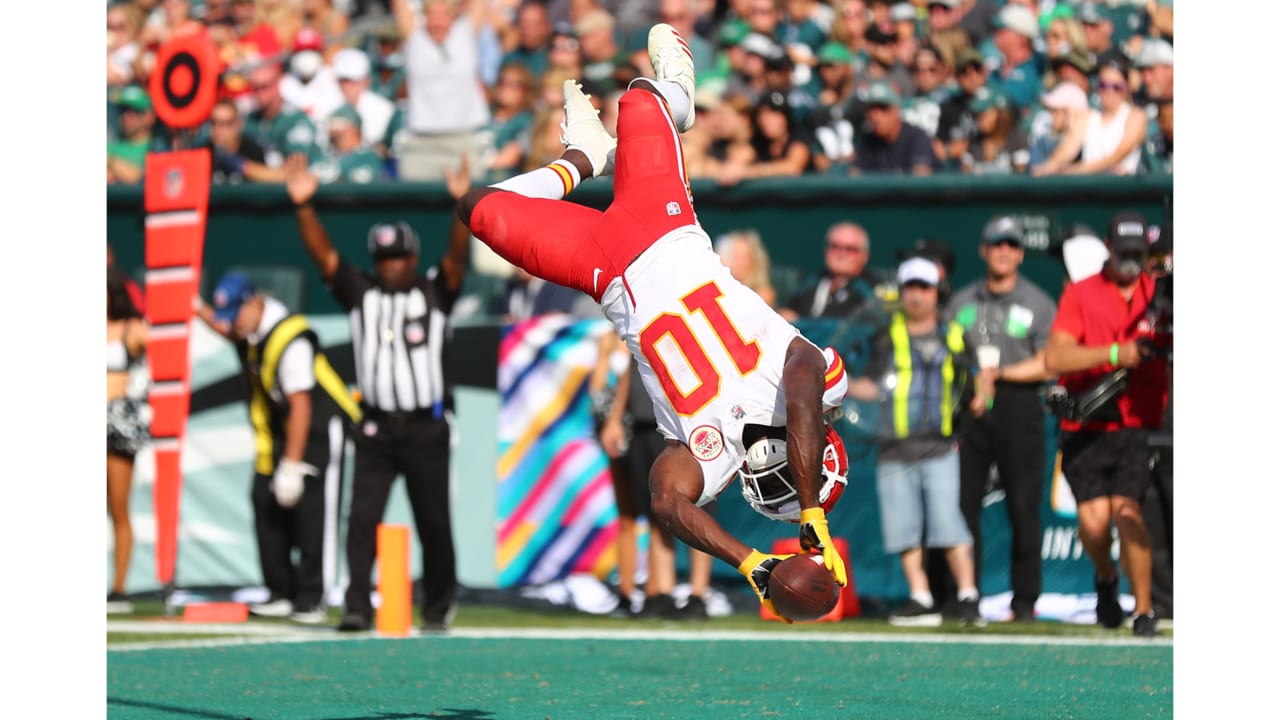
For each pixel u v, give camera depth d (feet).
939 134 109.50
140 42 149.59
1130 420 83.97
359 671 71.15
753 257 96.73
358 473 89.30
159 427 95.50
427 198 106.11
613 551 98.58
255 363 95.91
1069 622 90.94
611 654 76.64
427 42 123.03
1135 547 83.05
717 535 45.52
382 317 88.74
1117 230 83.76
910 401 90.53
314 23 149.89
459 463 100.94
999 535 93.45
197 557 103.14
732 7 135.23
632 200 50.47
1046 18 118.83
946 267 93.71
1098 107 105.81
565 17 144.66
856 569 94.68
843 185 98.43
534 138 115.96
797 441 44.70
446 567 88.74
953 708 59.98
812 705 60.75
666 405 48.91
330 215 107.04
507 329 100.94
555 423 99.91
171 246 95.50
